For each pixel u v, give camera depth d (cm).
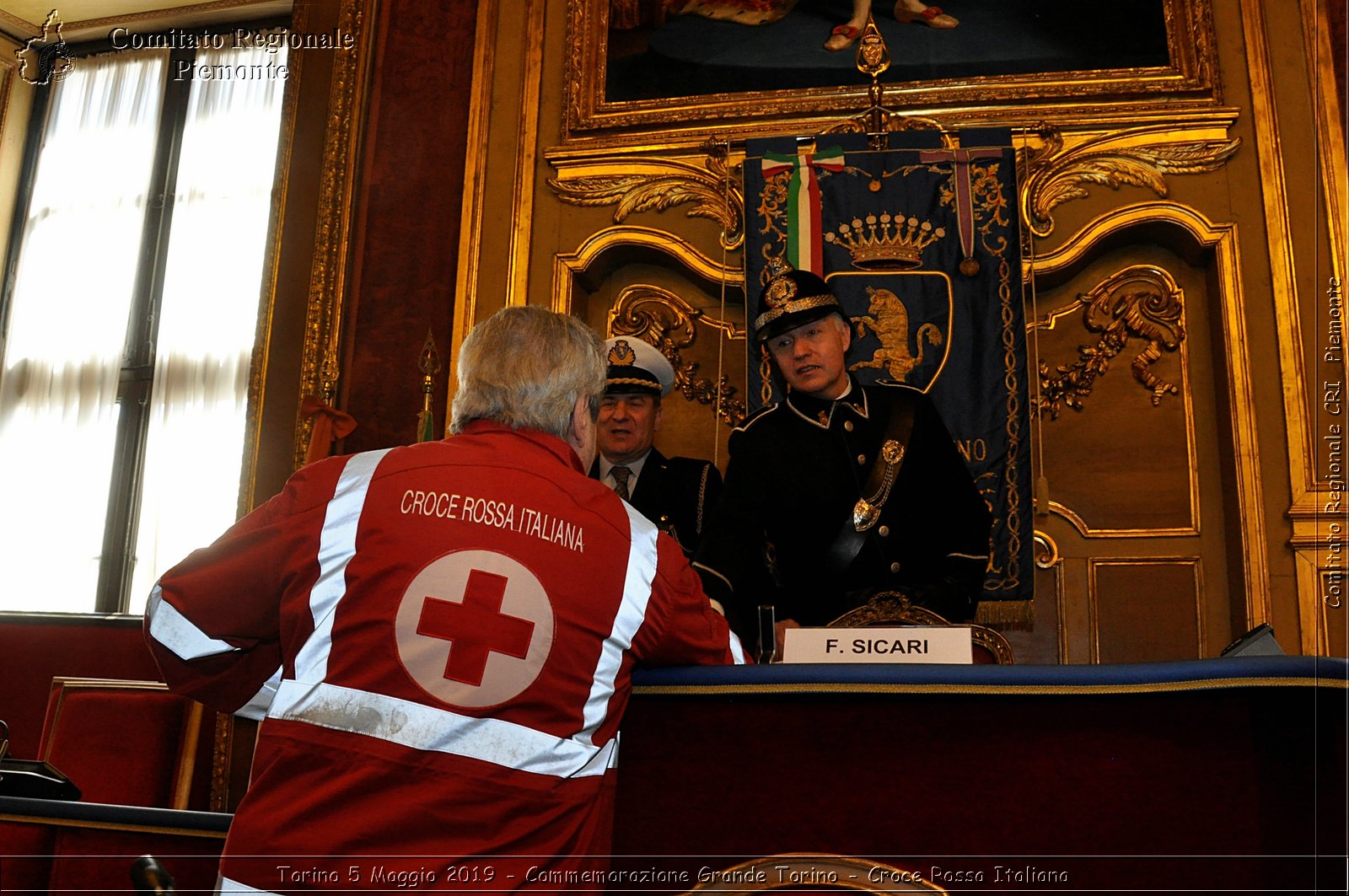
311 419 479
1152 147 458
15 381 657
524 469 156
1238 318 437
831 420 317
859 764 151
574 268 485
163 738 402
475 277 491
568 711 145
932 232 438
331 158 515
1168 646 425
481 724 140
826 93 483
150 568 613
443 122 519
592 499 158
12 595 624
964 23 485
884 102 477
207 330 642
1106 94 464
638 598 155
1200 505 436
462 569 146
